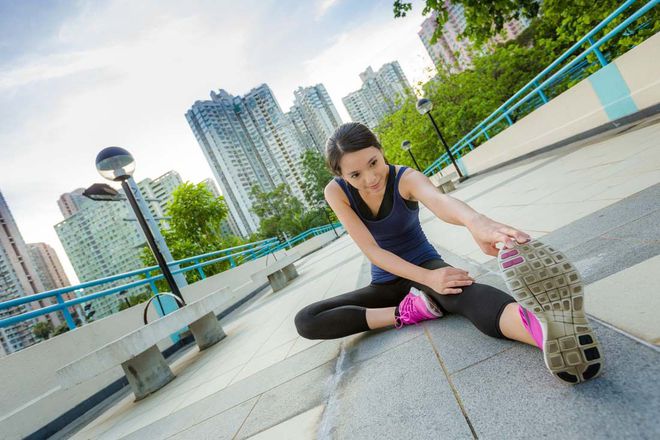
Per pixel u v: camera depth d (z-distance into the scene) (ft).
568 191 10.14
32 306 125.80
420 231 5.95
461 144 41.34
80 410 12.12
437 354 4.41
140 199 30.12
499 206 12.97
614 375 2.72
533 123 24.66
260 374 7.29
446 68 92.22
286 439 4.06
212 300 13.99
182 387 9.51
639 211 6.05
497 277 6.29
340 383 4.93
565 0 35.70
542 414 2.66
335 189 5.65
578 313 2.60
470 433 2.80
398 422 3.37
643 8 14.08
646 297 3.52
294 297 16.80
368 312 6.00
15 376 11.02
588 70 28.63
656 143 10.46
